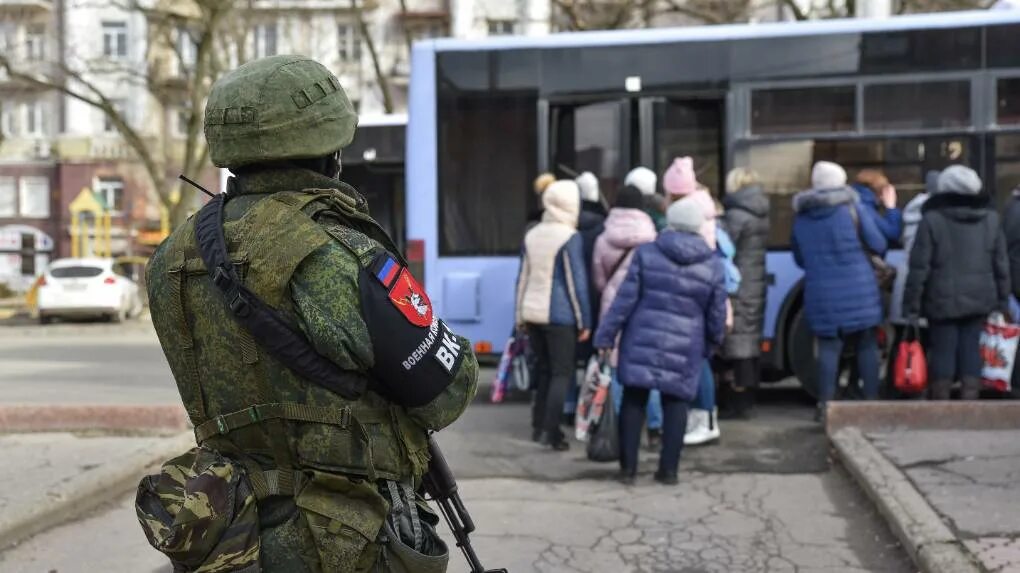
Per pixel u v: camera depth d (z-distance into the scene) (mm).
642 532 5164
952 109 8727
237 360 1944
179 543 1854
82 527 5301
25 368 13000
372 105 41438
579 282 6926
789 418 8250
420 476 2111
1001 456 6031
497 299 9047
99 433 7297
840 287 7480
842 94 8820
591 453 6254
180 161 40938
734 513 5488
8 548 4895
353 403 1944
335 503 1916
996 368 7609
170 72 40219
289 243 1920
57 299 21578
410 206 9141
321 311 1896
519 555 4809
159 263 2057
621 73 9039
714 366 8219
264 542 1921
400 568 1981
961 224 7500
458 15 40375
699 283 5961
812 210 7566
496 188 9086
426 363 1965
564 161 9062
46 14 41250
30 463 6242
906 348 7605
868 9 27719
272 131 1998
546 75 9086
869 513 5418
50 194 41594
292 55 2096
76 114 41344
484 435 7668
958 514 4879
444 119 9148
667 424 6098
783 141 8852
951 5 19953
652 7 23000
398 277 1971
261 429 1940
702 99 8977
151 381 11477
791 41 8891
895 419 6875
